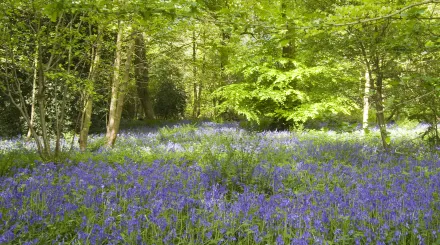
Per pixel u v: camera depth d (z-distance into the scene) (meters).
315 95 15.67
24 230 3.97
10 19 7.79
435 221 4.37
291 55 16.44
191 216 4.56
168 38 11.55
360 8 3.81
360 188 5.60
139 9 3.82
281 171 7.09
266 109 17.27
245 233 4.22
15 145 11.41
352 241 4.00
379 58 8.62
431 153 8.56
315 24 3.90
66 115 14.23
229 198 5.90
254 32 4.26
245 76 16.77
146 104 25.08
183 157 9.24
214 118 24.95
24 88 14.78
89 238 3.89
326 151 9.54
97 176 6.53
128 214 4.60
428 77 3.81
